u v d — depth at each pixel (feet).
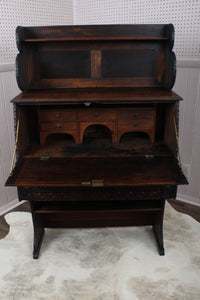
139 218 9.40
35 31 8.03
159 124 8.66
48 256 8.38
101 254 8.43
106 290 7.20
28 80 8.36
